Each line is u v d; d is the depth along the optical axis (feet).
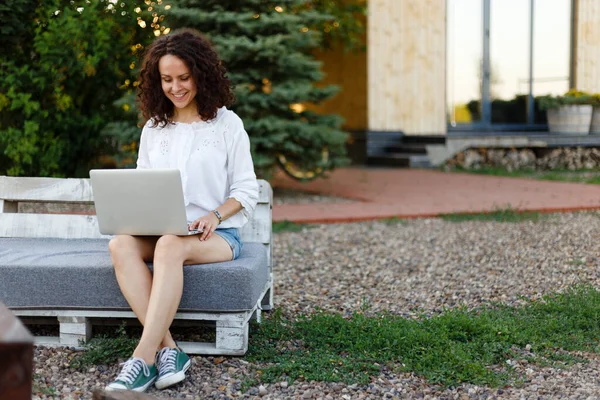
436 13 43.60
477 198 27.71
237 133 10.46
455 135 42.01
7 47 23.25
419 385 9.25
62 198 12.19
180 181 9.29
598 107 45.11
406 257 17.65
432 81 43.88
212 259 10.02
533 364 10.00
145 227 9.62
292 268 16.44
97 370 9.64
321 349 10.39
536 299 13.34
